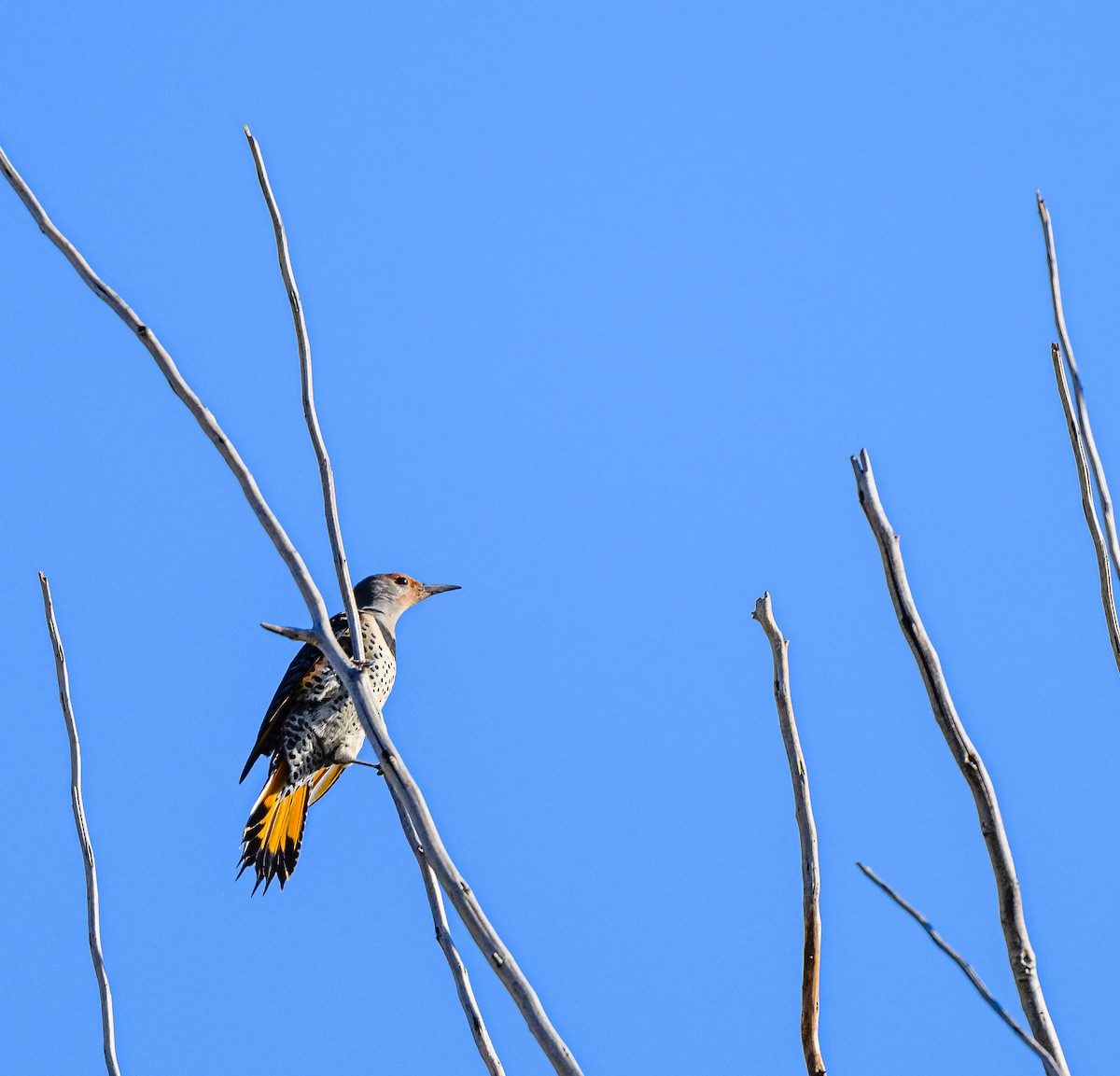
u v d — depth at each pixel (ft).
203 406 29.76
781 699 28.68
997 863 24.34
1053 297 26.14
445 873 26.78
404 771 28.12
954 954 20.63
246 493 29.58
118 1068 29.32
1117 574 25.09
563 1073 24.70
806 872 27.55
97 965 30.07
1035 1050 20.01
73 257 30.50
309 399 31.40
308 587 29.40
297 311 31.42
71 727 32.19
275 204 31.53
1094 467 25.67
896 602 24.99
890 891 21.12
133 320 29.91
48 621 32.91
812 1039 26.78
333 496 31.37
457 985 27.17
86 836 31.32
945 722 24.70
